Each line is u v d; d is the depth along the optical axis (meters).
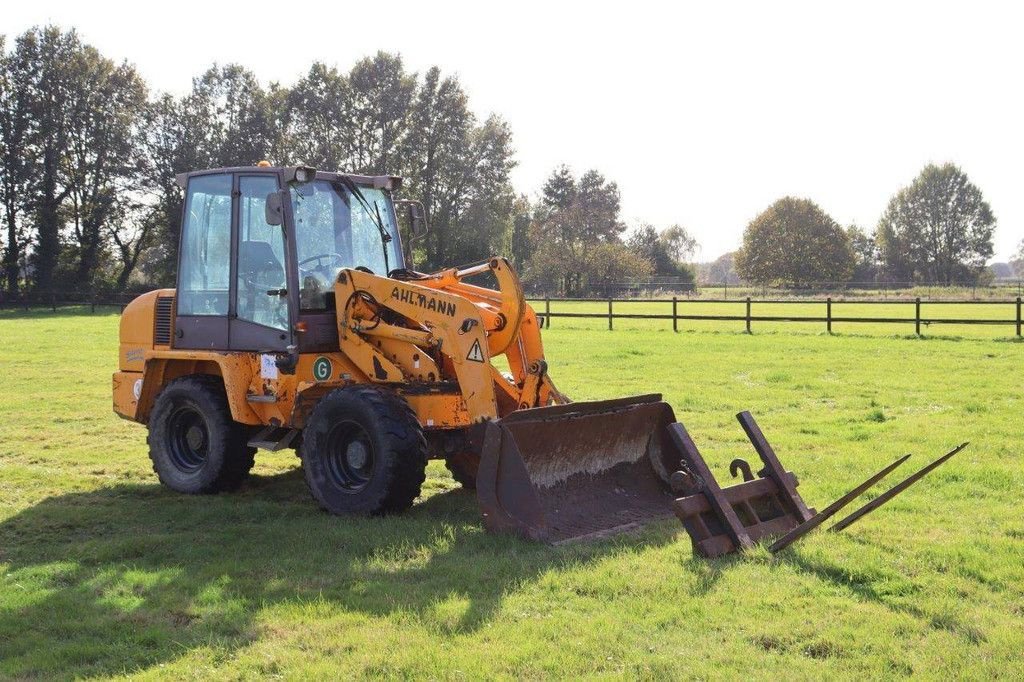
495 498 6.72
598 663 4.49
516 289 7.65
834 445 9.99
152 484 8.99
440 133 60.97
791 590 5.45
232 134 59.44
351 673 4.44
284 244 7.95
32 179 56.75
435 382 7.52
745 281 89.81
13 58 56.97
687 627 4.94
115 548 6.60
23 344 25.36
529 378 7.72
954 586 5.48
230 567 6.11
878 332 26.33
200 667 4.57
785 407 12.97
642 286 71.38
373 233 8.69
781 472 6.85
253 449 8.55
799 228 88.06
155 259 65.50
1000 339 22.94
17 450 10.72
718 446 10.12
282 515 7.64
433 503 7.93
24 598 5.63
